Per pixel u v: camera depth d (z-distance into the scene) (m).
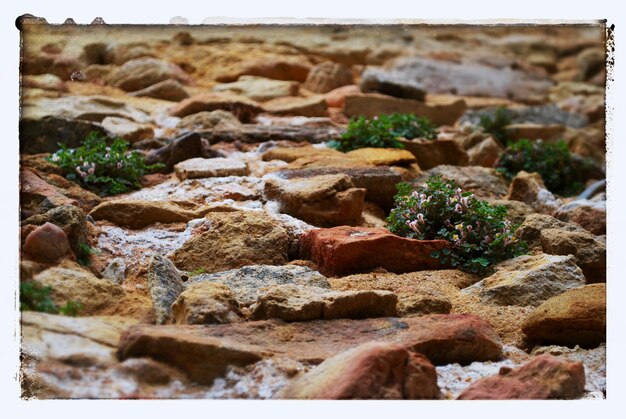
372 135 3.30
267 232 2.52
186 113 3.69
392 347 1.93
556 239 2.57
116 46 4.27
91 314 2.16
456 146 3.40
